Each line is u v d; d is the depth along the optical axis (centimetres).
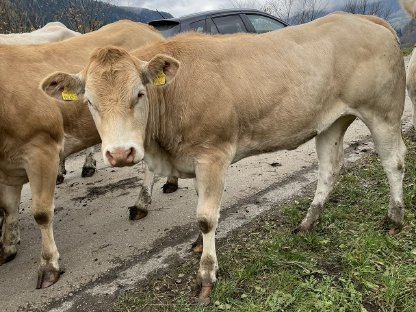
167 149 161
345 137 330
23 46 193
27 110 172
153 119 154
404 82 186
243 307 145
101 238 212
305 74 167
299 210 217
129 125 138
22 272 189
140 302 159
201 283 159
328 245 179
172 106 156
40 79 181
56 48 200
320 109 173
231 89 158
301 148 315
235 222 213
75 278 180
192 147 157
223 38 170
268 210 223
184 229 214
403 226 186
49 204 178
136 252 197
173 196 252
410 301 140
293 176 265
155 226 219
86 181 288
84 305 163
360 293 145
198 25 400
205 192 158
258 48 167
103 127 137
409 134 308
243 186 256
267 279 161
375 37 177
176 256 190
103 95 137
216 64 160
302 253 174
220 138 156
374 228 187
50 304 166
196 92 155
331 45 172
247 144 167
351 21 180
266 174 272
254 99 161
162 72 144
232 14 423
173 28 395
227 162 160
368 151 294
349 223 194
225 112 155
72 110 187
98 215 238
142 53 159
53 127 178
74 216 239
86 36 216
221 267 171
